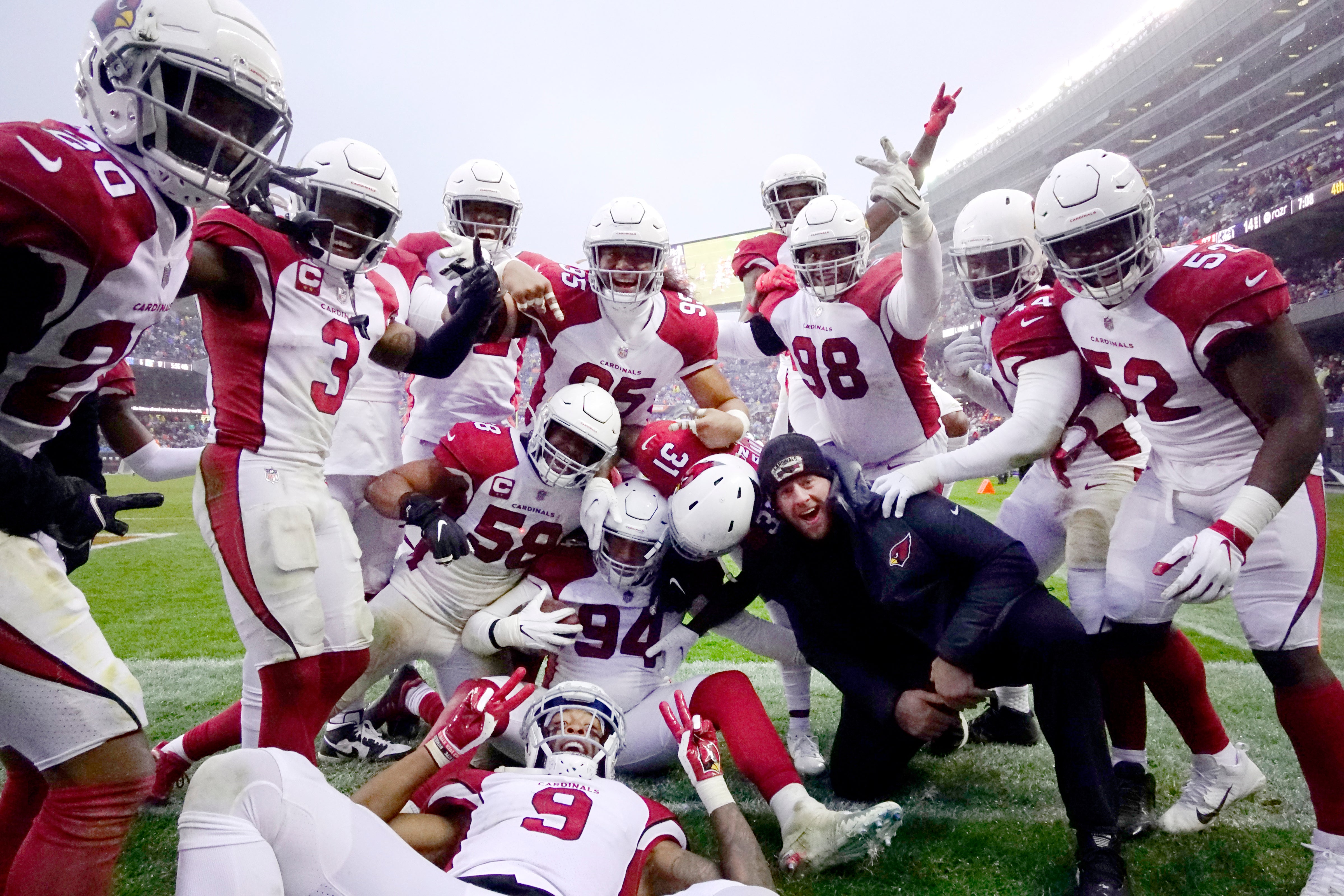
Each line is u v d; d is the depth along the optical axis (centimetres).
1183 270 263
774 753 274
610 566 311
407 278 386
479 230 442
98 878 170
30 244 163
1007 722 382
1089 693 256
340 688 264
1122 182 258
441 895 179
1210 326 255
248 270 245
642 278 335
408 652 325
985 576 275
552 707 254
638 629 318
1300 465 241
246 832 164
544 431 307
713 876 219
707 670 548
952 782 338
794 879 258
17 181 161
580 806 225
